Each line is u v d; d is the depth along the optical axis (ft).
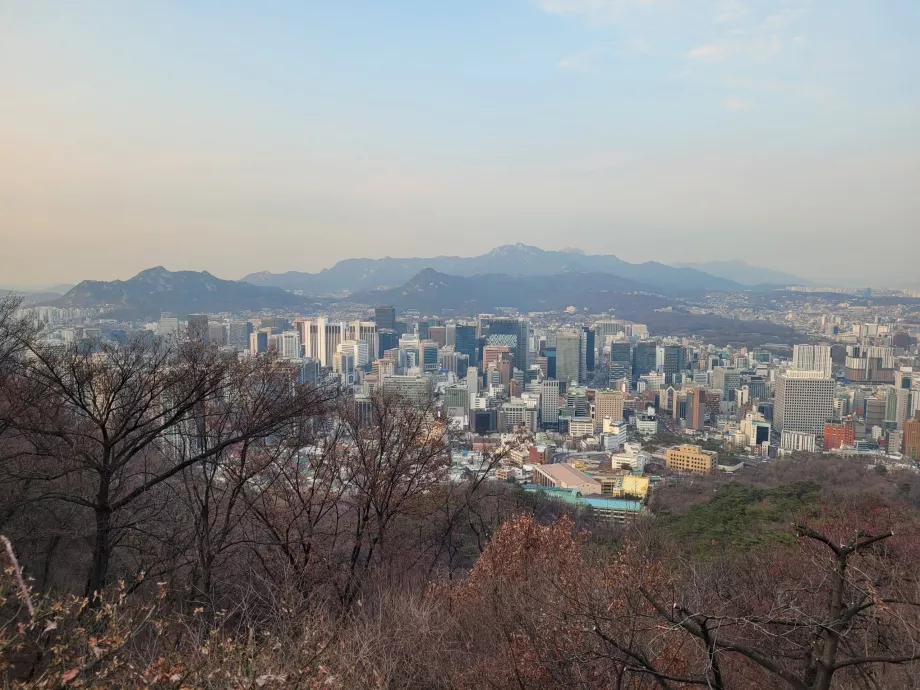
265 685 18.69
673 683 26.50
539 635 27.40
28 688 16.92
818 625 20.67
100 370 47.37
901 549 33.17
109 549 46.85
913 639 23.18
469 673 30.40
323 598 42.37
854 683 29.27
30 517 47.44
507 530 43.75
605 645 25.08
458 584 41.81
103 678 19.08
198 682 19.03
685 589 32.22
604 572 30.12
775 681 28.04
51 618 20.15
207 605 38.93
